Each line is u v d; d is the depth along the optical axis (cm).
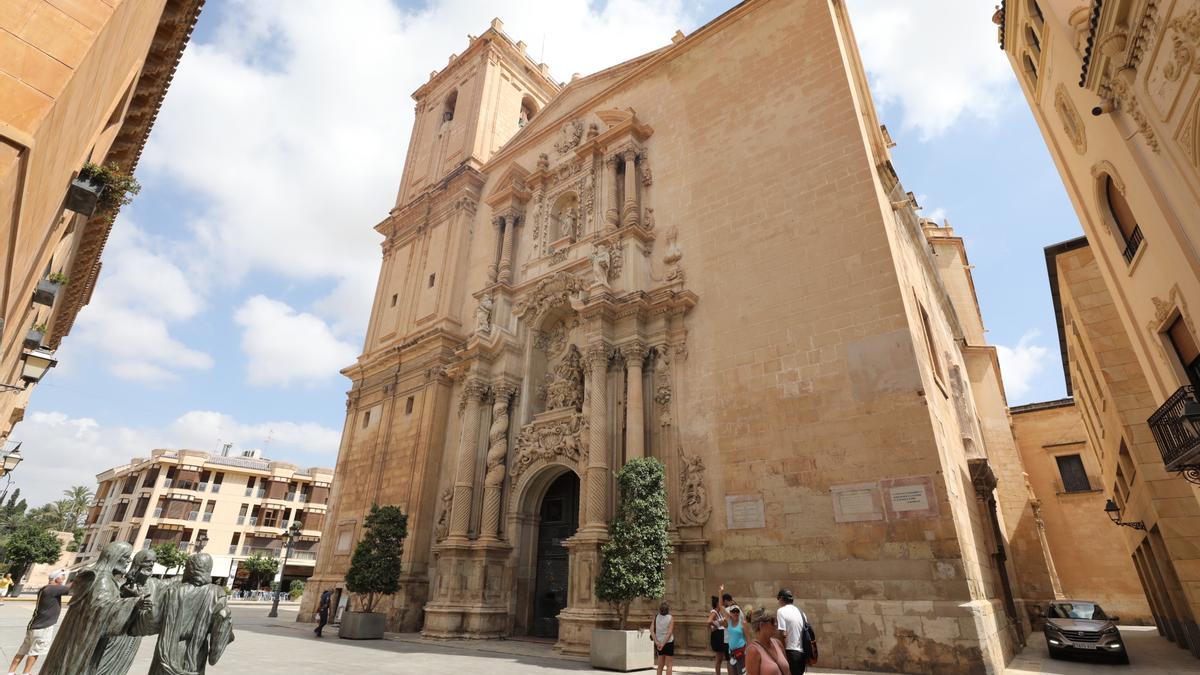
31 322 1335
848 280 1670
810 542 1493
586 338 2075
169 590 595
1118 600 3134
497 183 2972
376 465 2781
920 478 1390
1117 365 1709
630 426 1856
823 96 1961
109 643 592
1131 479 1894
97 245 1816
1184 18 827
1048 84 1527
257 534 6975
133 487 7275
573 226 2575
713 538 1648
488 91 3631
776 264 1834
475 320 2658
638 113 2558
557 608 2053
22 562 5378
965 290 3797
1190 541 1475
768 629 611
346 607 2509
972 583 1339
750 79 2198
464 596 2086
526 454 2206
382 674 1192
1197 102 840
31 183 512
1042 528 3073
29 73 473
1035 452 3575
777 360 1717
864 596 1382
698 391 1844
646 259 2188
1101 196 1395
